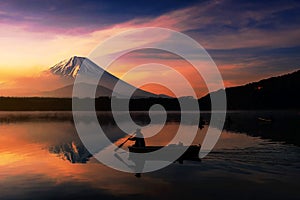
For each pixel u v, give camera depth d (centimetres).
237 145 2569
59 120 7406
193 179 1487
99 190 1329
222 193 1266
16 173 1655
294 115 8444
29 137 3541
